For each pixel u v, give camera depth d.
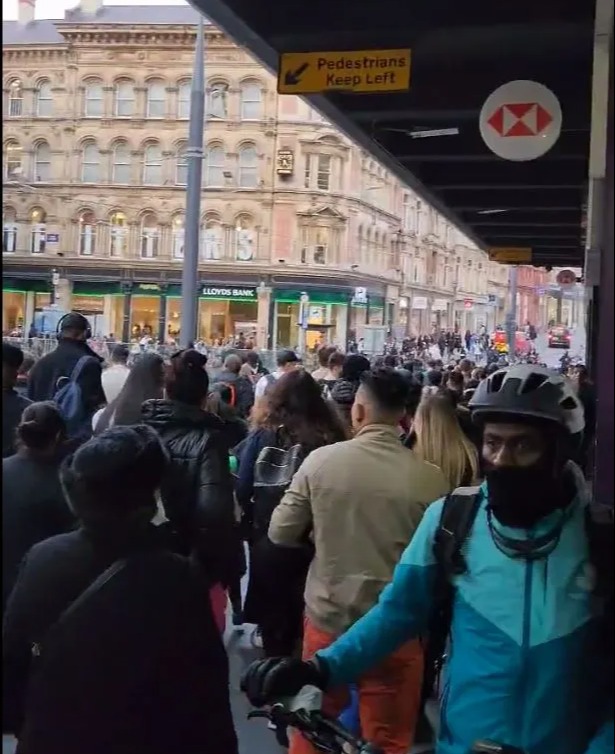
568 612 1.94
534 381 2.00
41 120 48.28
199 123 15.59
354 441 3.63
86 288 48.88
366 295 49.16
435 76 9.98
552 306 89.19
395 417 3.66
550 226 19.86
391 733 3.47
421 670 3.47
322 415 4.72
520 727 1.93
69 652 2.25
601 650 1.92
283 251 48.16
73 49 47.75
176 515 4.13
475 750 1.83
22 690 2.33
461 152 12.05
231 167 47.97
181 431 4.24
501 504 2.01
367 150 12.44
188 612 2.34
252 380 14.41
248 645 6.26
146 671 2.25
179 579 2.35
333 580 3.54
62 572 2.32
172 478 4.14
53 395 7.20
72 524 3.90
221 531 4.14
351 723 3.69
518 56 9.42
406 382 3.67
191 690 2.31
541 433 1.98
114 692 2.23
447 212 18.03
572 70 9.61
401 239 57.97
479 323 74.50
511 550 2.00
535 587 1.96
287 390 4.71
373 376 3.64
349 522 3.53
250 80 47.53
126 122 47.97
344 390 6.10
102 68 47.84
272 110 47.44
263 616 4.58
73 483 2.36
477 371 13.96
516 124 8.59
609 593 1.93
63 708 2.23
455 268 69.56
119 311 48.94
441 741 2.06
